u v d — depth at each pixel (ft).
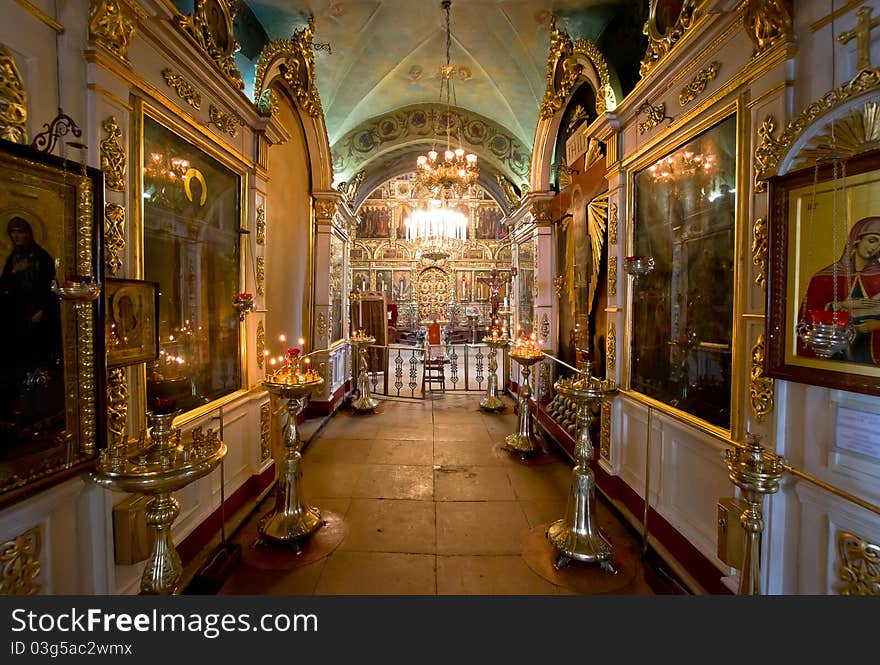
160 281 7.87
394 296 56.90
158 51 7.63
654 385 9.96
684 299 8.70
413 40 17.13
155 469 4.86
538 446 15.16
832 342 4.30
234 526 9.96
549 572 8.42
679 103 8.73
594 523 8.95
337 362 22.85
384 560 8.81
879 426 4.80
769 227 5.89
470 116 23.73
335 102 20.21
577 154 16.11
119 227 6.58
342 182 22.82
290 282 17.80
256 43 14.20
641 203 10.53
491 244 57.21
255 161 11.73
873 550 4.77
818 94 5.53
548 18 14.80
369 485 12.46
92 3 5.91
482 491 12.10
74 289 4.82
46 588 5.35
